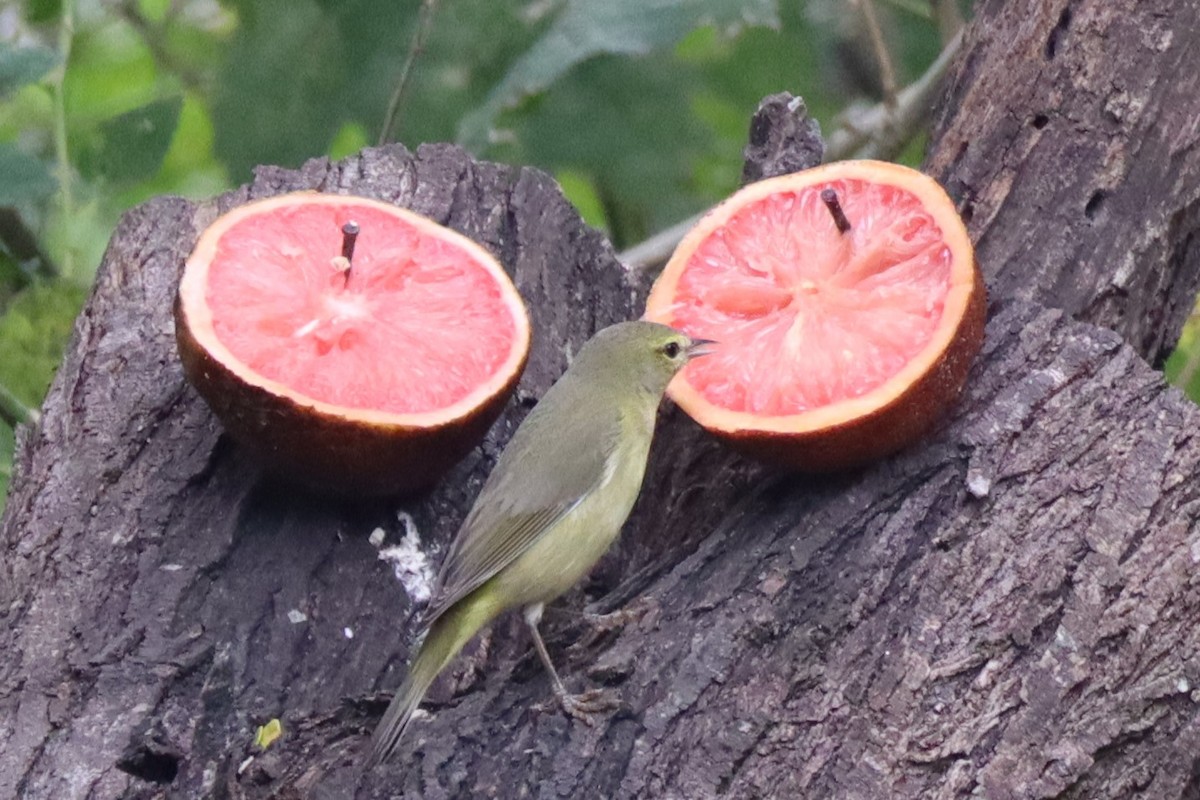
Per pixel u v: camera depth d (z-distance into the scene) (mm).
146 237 11703
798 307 10148
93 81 18250
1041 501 9562
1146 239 11164
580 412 10180
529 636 10305
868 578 9445
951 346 9555
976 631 9227
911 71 17906
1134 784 9164
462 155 12523
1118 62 11461
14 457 11117
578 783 8750
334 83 14547
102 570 9852
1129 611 9242
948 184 11750
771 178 10977
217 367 9469
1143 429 9727
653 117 15117
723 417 9844
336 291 10203
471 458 10992
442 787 8758
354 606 10070
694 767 8797
